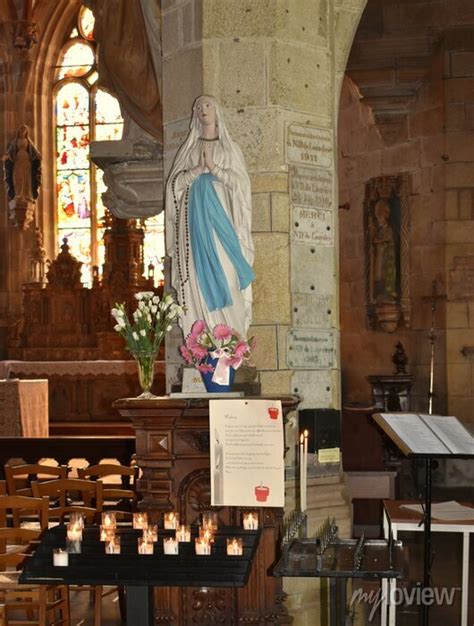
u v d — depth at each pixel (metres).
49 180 21.00
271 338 6.94
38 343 18.55
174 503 5.80
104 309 18.17
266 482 5.24
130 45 7.93
